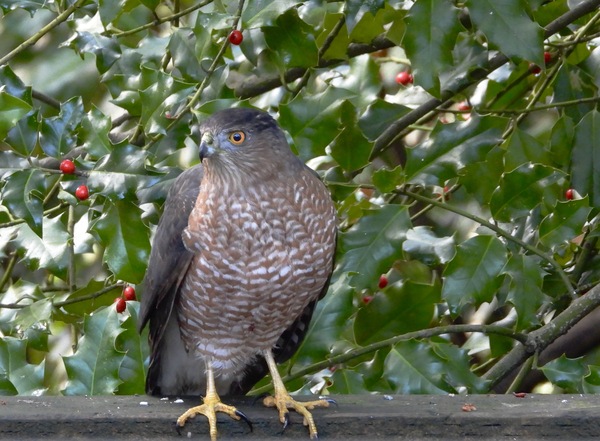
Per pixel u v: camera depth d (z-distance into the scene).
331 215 7.38
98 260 12.25
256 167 7.09
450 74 9.53
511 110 9.84
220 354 7.64
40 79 12.89
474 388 8.35
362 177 11.82
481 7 8.15
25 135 8.05
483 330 8.66
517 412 6.29
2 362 8.28
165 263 7.37
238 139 7.11
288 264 7.22
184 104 8.82
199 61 8.56
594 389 8.06
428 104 9.67
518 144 9.29
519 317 8.31
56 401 6.72
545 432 6.17
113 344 8.03
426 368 8.28
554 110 11.65
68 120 8.23
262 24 8.27
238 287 7.24
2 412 6.27
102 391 7.93
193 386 8.04
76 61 12.96
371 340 9.48
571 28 10.59
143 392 8.42
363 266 8.62
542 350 8.78
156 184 8.28
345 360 8.51
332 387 8.24
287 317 7.56
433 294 9.41
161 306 7.49
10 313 9.37
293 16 9.05
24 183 7.88
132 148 8.00
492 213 8.73
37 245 8.93
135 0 9.49
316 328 8.50
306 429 6.52
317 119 8.33
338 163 8.89
